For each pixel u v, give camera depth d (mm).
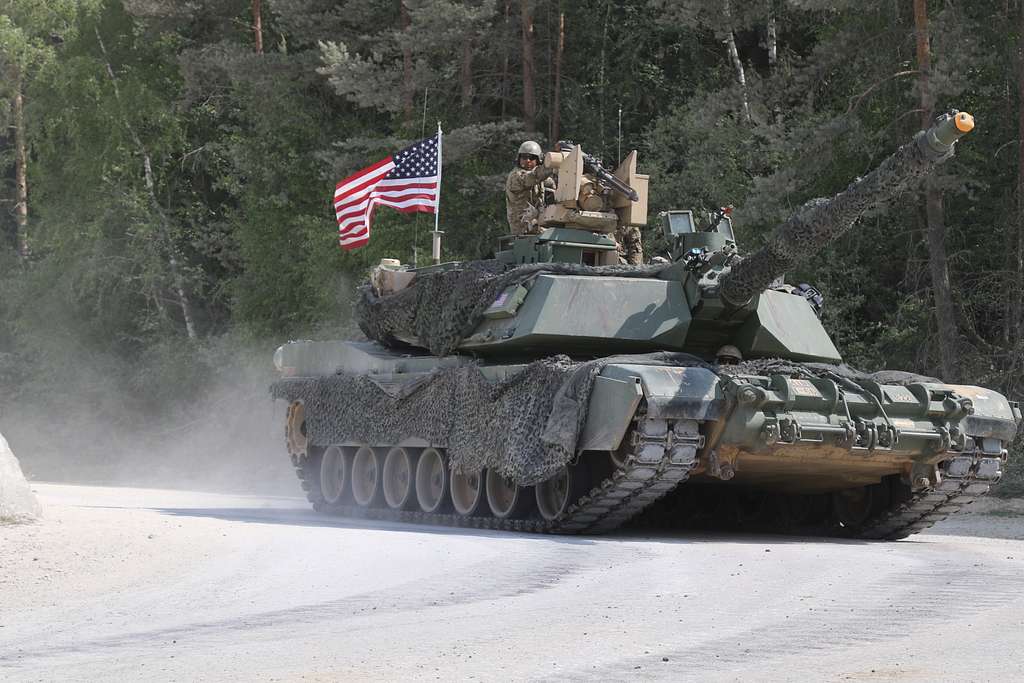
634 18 57281
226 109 66438
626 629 12250
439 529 23469
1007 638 11766
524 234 26297
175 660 10727
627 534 23406
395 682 9773
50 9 67125
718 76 56219
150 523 20688
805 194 45938
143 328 61844
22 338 66125
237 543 18547
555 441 21391
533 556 17781
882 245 46531
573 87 55312
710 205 48156
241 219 62250
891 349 44656
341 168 52594
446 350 26078
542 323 23094
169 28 63188
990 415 23016
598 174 25438
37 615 13312
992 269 44781
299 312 56594
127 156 63625
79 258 63281
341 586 14984
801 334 24859
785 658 10812
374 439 28266
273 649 11211
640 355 21812
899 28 42062
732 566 17031
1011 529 28266
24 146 71812
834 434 21422
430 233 52188
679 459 20969
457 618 12867
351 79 49750
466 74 53250
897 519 24234
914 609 13477
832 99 48156
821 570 16672
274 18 64062
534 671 10227
